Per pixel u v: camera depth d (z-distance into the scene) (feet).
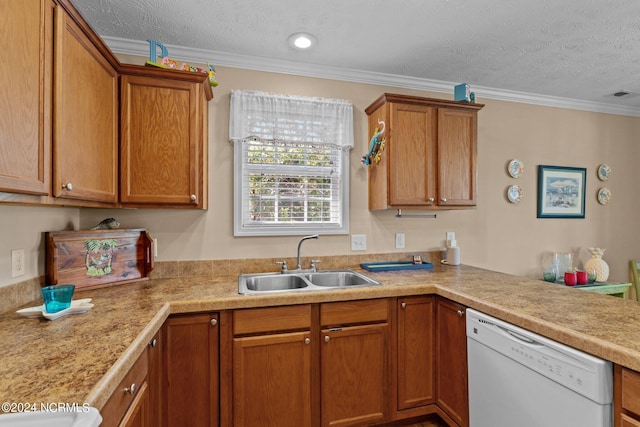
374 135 7.30
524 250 9.25
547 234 9.48
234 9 5.47
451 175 7.28
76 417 2.00
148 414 3.95
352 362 5.57
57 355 2.90
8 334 3.40
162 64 5.71
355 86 7.93
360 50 6.84
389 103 6.96
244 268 7.10
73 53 4.09
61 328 3.59
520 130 9.29
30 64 3.31
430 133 7.17
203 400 4.92
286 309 5.25
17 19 3.11
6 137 2.97
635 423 2.89
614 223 10.17
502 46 6.69
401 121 7.00
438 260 8.44
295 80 7.53
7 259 4.13
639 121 10.42
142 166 5.54
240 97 6.99
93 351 2.98
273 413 5.18
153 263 6.34
